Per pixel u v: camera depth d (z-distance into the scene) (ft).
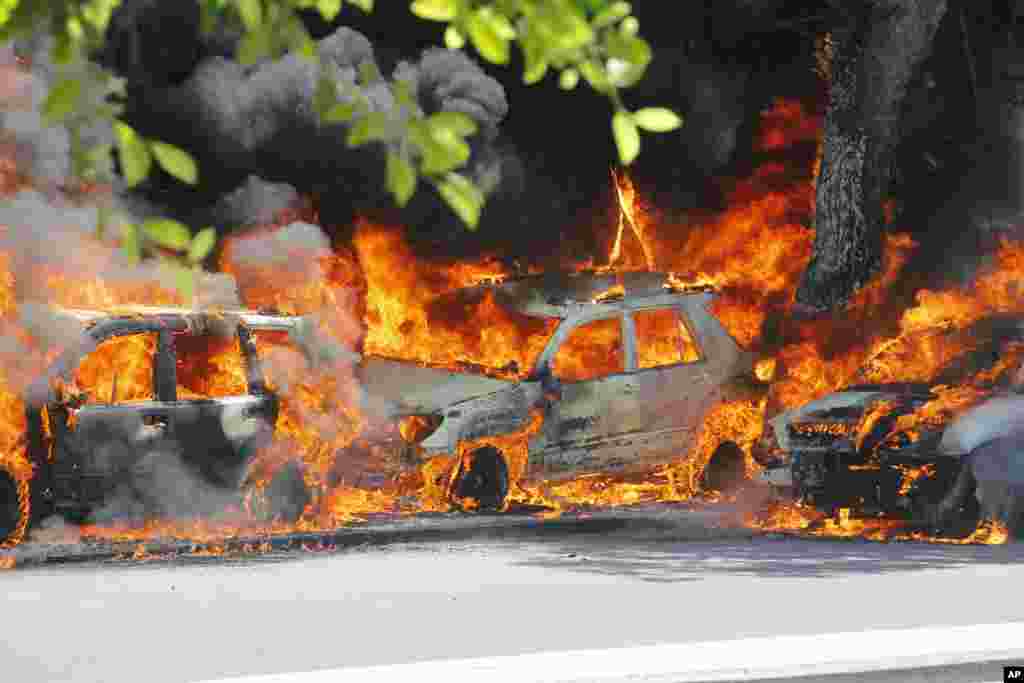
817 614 87.35
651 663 69.67
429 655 75.61
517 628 83.71
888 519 130.11
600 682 67.05
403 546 129.08
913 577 103.91
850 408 131.34
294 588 102.58
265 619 88.74
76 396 122.42
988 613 87.15
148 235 28.17
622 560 117.08
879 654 70.69
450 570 111.86
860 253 189.37
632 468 149.38
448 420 142.10
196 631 84.64
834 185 188.85
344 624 86.38
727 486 153.28
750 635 80.07
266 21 27.53
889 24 185.26
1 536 120.98
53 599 98.48
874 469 129.49
